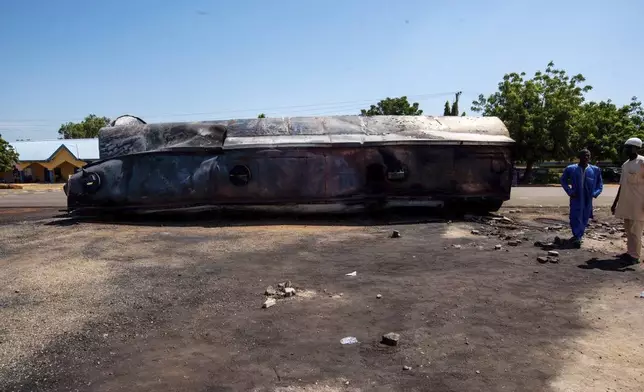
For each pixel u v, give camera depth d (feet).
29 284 18.39
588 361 11.16
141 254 24.02
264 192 36.01
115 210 36.29
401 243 26.61
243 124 38.65
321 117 39.83
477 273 19.54
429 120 40.01
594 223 34.06
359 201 36.29
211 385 10.14
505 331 13.11
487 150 37.29
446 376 10.46
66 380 10.47
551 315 14.39
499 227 32.32
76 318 14.44
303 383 10.18
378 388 9.95
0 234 31.09
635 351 11.71
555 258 21.57
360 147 36.11
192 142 36.58
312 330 13.30
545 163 174.60
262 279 18.99
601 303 15.48
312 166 36.09
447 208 37.60
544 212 41.70
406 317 14.30
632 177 20.77
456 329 13.29
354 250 24.71
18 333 13.24
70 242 27.53
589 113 110.01
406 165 36.40
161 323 13.98
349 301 15.93
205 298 16.46
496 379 10.30
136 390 9.98
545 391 9.77
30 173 143.54
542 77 105.29
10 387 10.18
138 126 38.45
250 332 13.20
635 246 21.21
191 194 35.78
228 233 30.50
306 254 23.79
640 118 161.68
